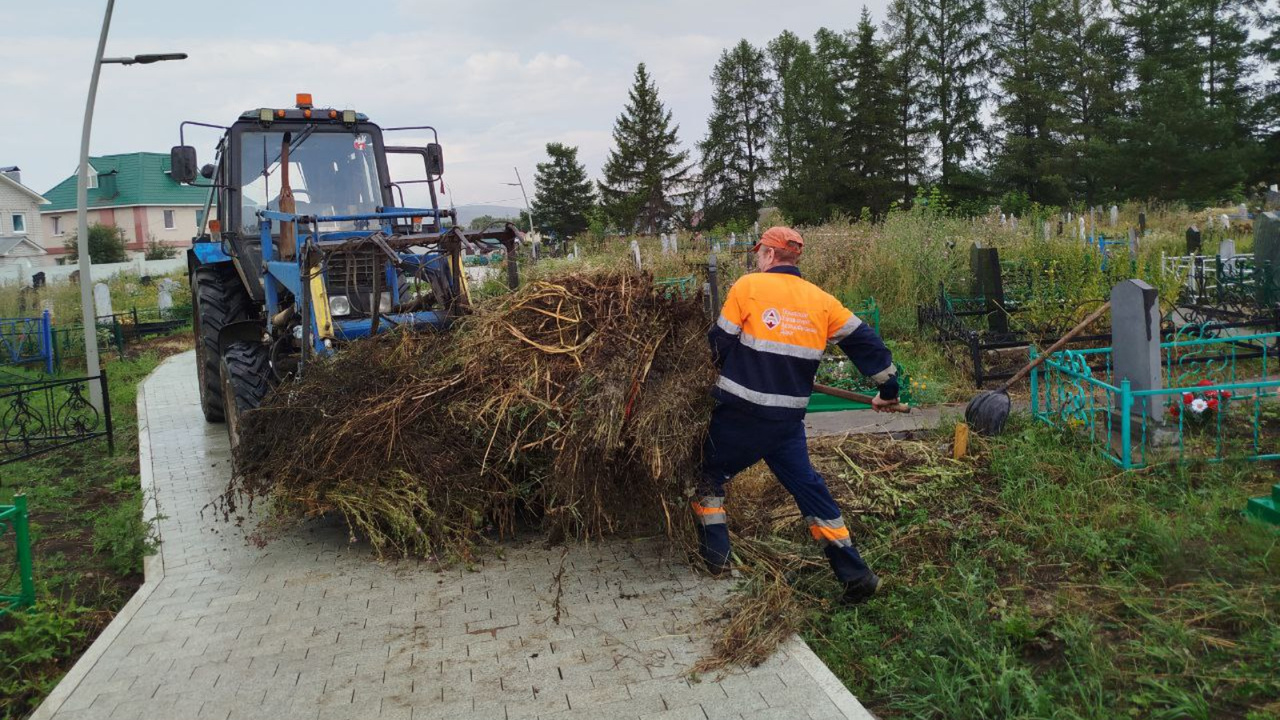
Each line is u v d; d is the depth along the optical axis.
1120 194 41.22
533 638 3.75
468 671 3.49
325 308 5.52
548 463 4.55
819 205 47.41
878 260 11.55
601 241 20.16
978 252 9.73
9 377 12.91
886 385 4.02
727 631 3.66
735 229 30.89
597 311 4.71
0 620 4.29
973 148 50.69
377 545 4.70
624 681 3.36
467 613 4.02
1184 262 11.96
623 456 4.33
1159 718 2.86
